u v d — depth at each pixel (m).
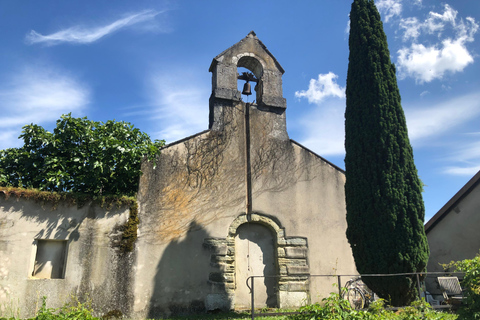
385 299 8.30
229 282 10.20
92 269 9.19
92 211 9.62
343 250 11.45
